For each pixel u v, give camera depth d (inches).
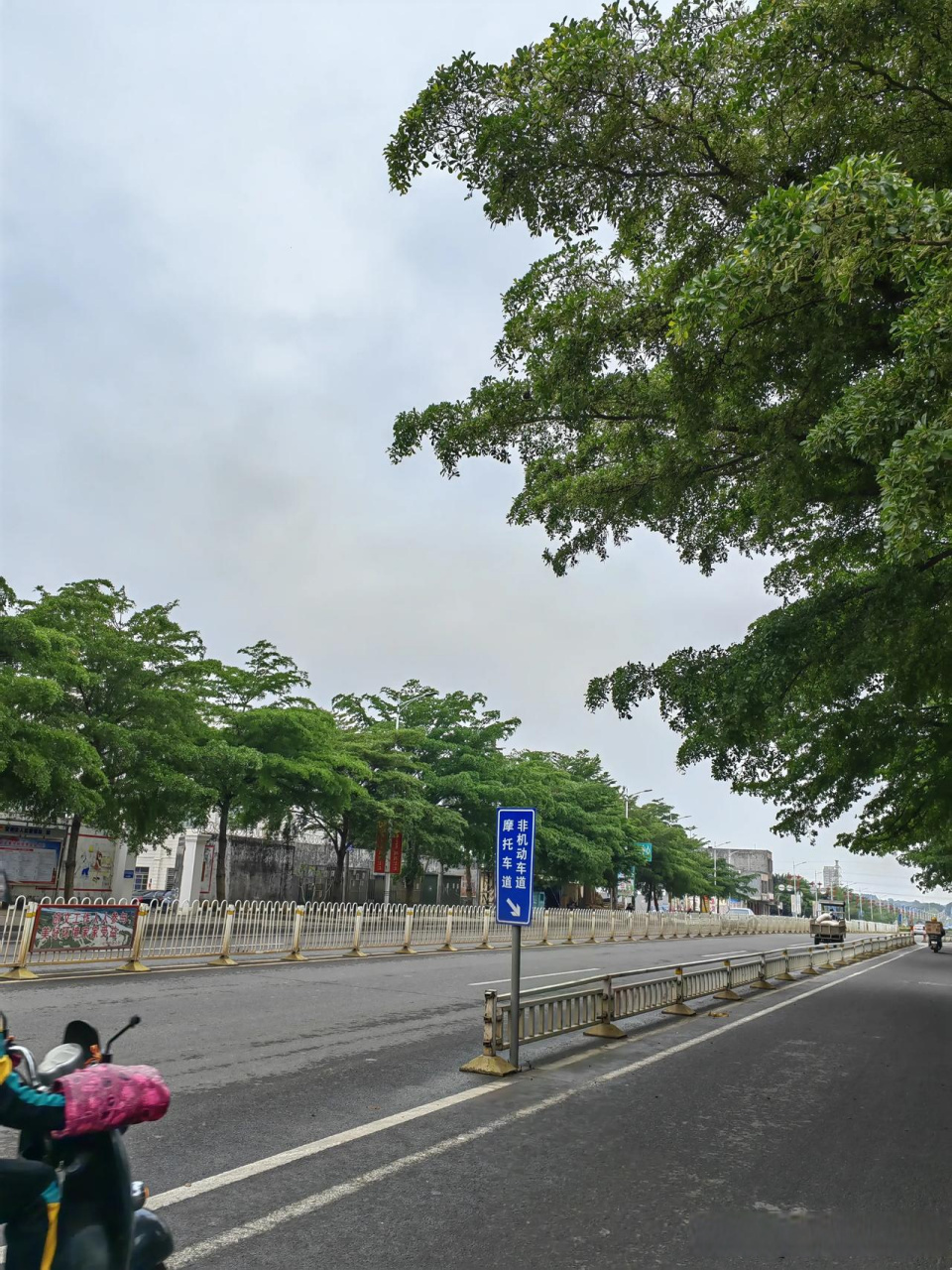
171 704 908.6
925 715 602.2
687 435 359.9
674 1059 359.3
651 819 2546.8
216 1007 424.2
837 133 304.7
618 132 300.5
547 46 295.9
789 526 441.4
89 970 533.3
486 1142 225.8
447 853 1422.2
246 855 1488.7
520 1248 161.9
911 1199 201.3
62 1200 109.3
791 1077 336.8
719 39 290.4
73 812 806.5
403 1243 161.3
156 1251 120.8
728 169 314.5
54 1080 112.8
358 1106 255.4
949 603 373.1
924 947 1983.3
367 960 709.3
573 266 371.9
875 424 249.4
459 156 316.8
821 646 401.1
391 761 1378.0
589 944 1171.9
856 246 220.7
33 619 841.5
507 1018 329.1
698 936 1696.6
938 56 278.2
